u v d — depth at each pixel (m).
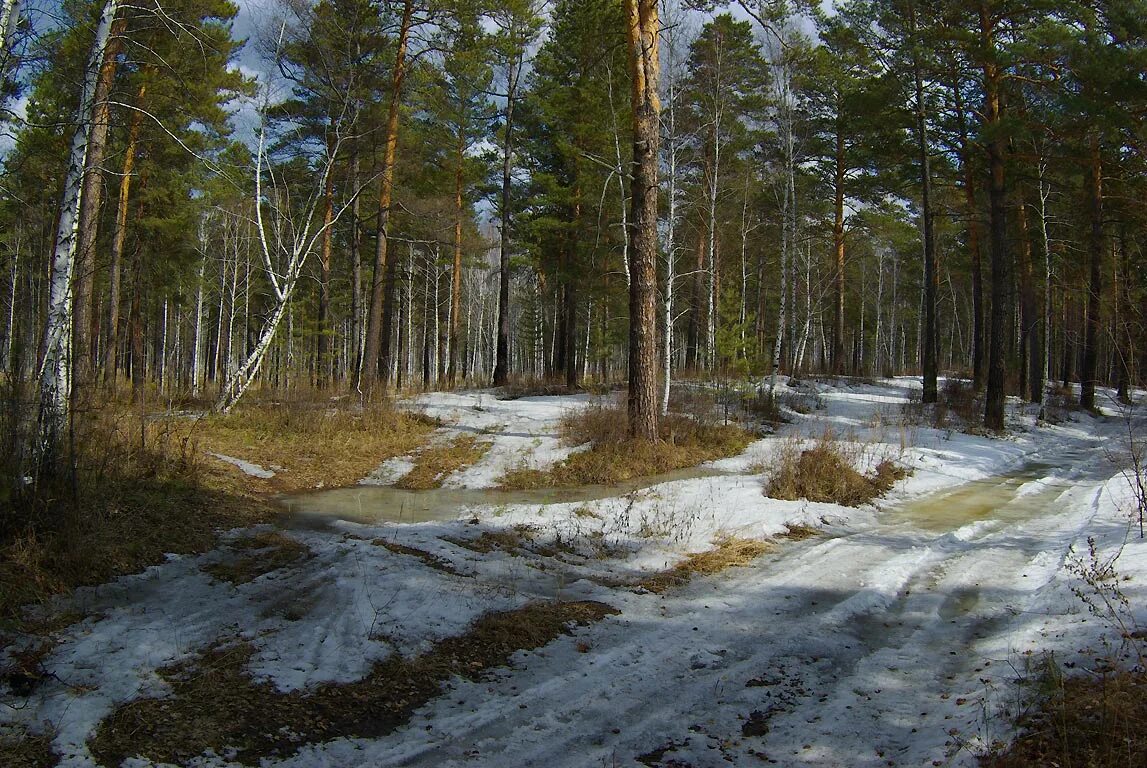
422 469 12.90
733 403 18.45
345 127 18.98
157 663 4.75
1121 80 15.54
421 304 45.50
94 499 7.46
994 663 4.73
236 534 8.06
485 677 4.80
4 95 8.45
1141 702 3.66
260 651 5.00
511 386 24.03
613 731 4.10
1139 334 10.07
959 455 14.71
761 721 4.23
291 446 13.66
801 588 6.57
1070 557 6.85
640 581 6.89
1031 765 3.33
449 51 18.25
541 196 25.27
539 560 7.41
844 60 24.77
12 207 14.35
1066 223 26.81
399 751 3.84
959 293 51.69
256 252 33.12
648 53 12.91
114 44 10.84
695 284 31.81
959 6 17.81
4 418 6.97
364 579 6.31
